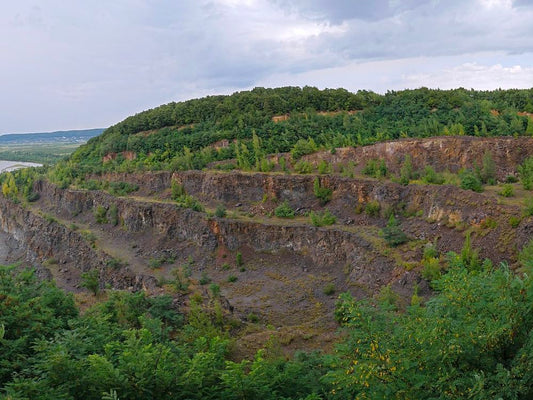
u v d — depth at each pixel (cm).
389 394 1331
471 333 1348
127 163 10569
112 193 9806
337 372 1477
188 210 8050
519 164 6550
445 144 7225
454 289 1534
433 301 1620
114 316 3644
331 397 1845
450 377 1303
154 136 11388
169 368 1866
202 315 3800
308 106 10712
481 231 4969
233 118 10681
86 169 11394
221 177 8588
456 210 5450
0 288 2647
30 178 12888
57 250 9169
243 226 7250
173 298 4528
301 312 5081
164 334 2961
